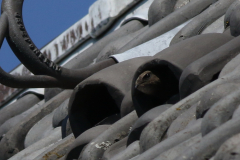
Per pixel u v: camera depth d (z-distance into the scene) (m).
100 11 9.52
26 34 5.51
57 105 7.59
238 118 2.76
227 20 5.18
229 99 3.10
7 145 7.07
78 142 4.70
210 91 3.45
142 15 8.80
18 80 5.36
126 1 9.27
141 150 3.78
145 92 4.54
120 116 5.15
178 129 3.61
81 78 5.91
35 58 5.51
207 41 4.55
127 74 5.12
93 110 5.29
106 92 5.21
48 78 5.61
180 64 4.32
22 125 7.25
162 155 3.07
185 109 3.79
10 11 5.49
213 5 6.07
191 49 4.46
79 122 5.26
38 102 9.36
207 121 3.07
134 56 6.24
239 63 3.85
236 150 2.49
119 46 7.73
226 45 4.18
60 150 5.46
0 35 5.28
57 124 6.79
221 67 4.07
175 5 7.74
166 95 4.58
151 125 3.78
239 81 3.63
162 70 4.54
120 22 9.34
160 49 6.21
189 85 4.07
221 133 2.72
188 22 6.55
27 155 6.25
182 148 3.08
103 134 4.52
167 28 7.00
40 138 6.88
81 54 8.95
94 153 4.41
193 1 7.18
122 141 4.41
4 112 9.19
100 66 6.14
